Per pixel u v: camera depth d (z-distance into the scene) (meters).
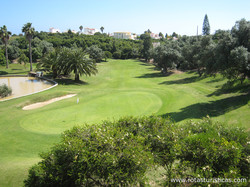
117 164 7.01
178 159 8.14
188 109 20.09
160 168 9.02
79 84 39.81
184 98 24.88
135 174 6.96
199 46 42.91
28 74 52.72
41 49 80.19
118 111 20.41
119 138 7.79
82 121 17.45
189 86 33.12
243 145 8.27
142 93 28.38
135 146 7.60
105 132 8.15
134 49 99.06
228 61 19.86
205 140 7.89
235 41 20.08
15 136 14.27
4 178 8.68
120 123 9.81
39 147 12.62
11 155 11.59
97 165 7.11
